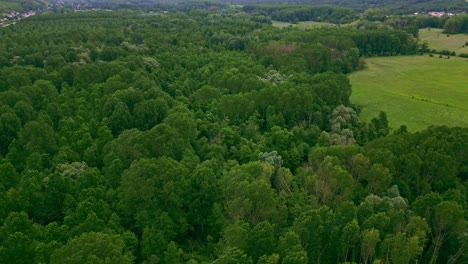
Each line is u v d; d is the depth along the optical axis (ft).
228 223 264.93
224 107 442.91
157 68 594.24
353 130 431.02
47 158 336.70
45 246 228.02
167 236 266.36
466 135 336.08
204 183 284.61
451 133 347.77
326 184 284.82
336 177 279.49
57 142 367.45
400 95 614.34
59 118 414.00
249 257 224.12
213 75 548.72
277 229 260.62
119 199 282.36
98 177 300.81
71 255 207.51
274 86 478.18
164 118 413.80
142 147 325.83
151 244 254.27
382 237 237.86
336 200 278.46
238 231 232.12
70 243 213.05
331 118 458.09
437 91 634.84
